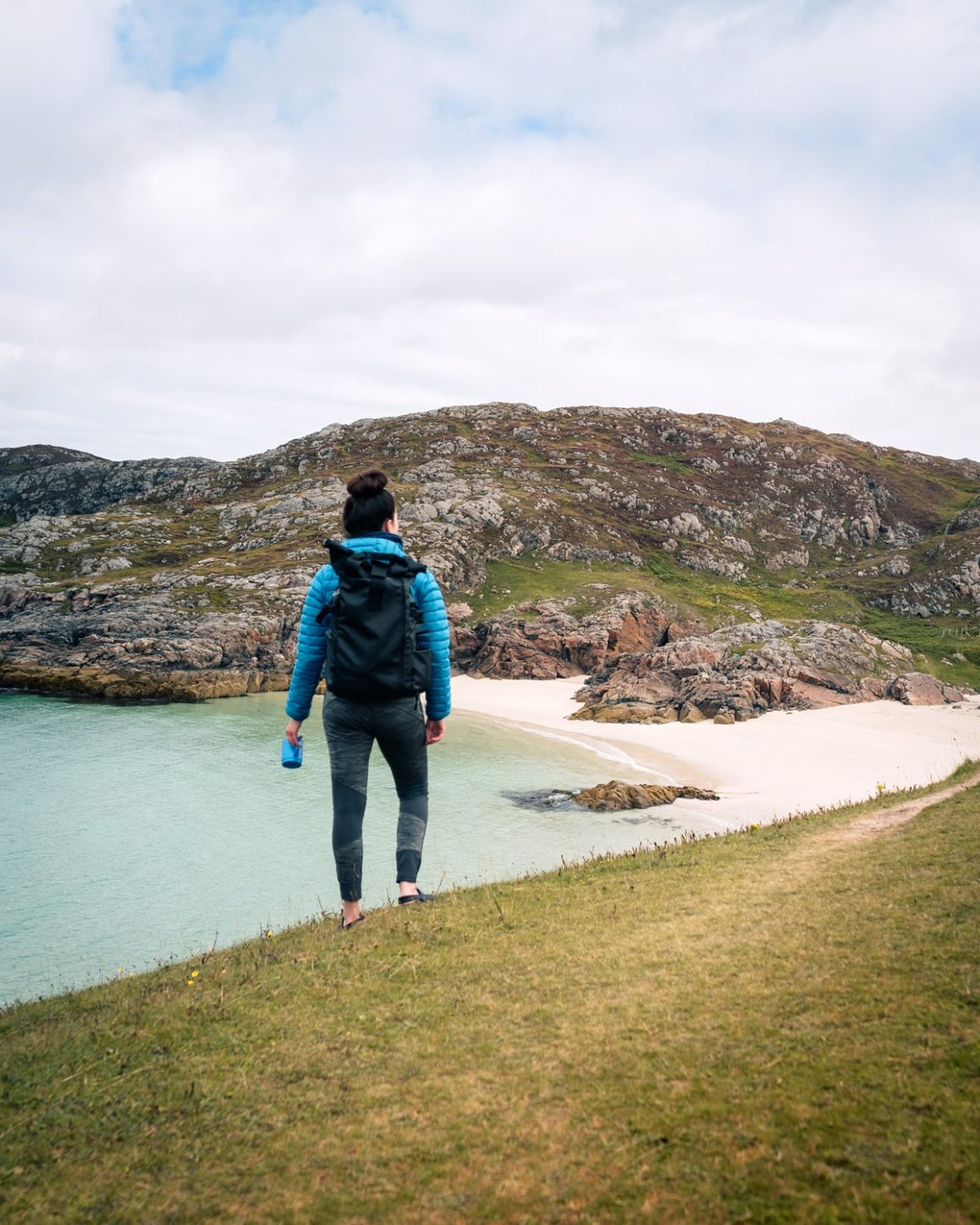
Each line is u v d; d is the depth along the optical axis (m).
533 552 127.31
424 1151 4.11
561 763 52.19
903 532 159.12
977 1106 3.84
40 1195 4.10
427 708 7.21
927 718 69.06
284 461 172.88
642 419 194.50
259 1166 4.15
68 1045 6.00
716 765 51.75
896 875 8.44
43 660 79.19
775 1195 3.43
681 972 6.13
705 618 109.69
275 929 24.56
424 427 183.62
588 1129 4.11
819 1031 4.83
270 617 91.38
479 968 6.59
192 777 45.97
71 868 30.36
